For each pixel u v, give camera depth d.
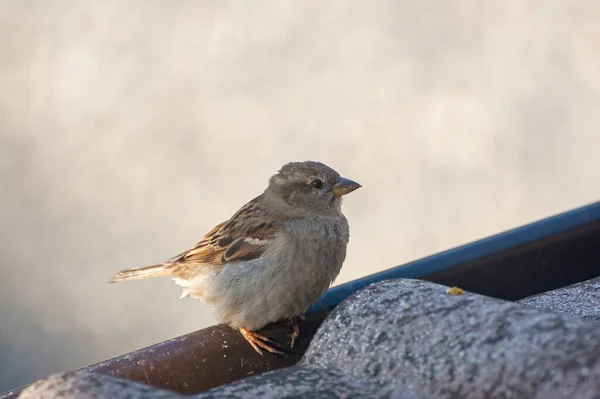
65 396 2.56
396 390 2.80
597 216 5.38
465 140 16.73
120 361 4.11
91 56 18.72
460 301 2.97
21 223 16.12
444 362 2.78
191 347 4.39
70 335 13.80
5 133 17.52
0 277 14.83
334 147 17.17
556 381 2.53
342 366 2.98
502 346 2.71
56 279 14.94
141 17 18.81
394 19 18.41
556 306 3.77
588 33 17.80
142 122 17.70
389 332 2.97
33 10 19.33
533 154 16.44
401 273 5.17
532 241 5.24
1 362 13.11
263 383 2.92
